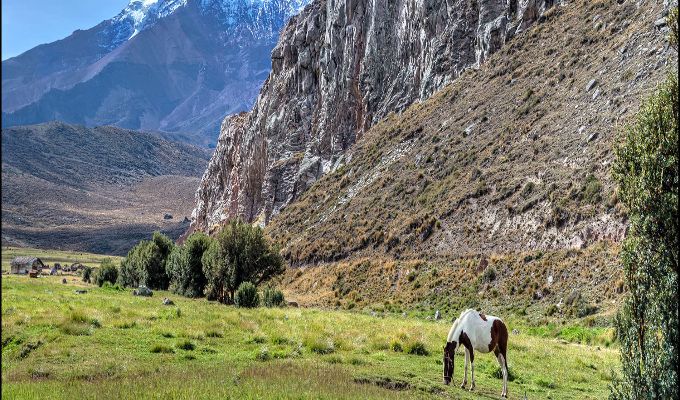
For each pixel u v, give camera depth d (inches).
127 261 3011.8
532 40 2837.1
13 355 747.4
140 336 873.5
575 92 2204.7
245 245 1996.8
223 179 6441.9
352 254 2603.3
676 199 417.4
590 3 2687.0
